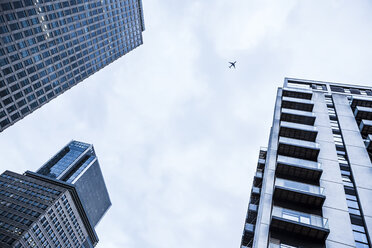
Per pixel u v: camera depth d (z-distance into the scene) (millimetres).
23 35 63719
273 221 22219
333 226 21859
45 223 97312
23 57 64875
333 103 38344
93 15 86188
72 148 170125
